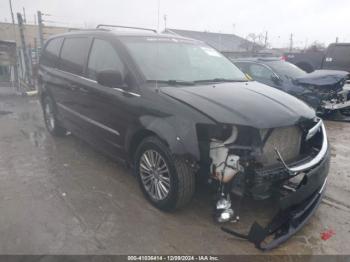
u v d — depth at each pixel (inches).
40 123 281.1
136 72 144.3
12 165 185.2
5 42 423.2
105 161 192.7
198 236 123.7
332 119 326.0
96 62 170.6
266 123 114.4
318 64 466.9
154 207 142.0
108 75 139.7
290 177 116.0
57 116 223.5
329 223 135.6
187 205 136.7
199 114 117.6
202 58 176.4
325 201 154.1
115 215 135.7
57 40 224.2
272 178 113.1
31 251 112.7
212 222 132.3
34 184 161.9
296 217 120.3
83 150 210.8
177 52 168.6
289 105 132.3
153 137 133.6
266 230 115.3
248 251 116.6
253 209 141.7
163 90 134.9
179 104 124.0
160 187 136.9
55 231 124.0
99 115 165.9
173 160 124.3
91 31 185.8
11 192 153.3
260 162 112.1
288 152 126.0
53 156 199.9
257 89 149.9
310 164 121.7
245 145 114.3
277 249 118.4
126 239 120.7
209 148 118.4
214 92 135.1
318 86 299.7
